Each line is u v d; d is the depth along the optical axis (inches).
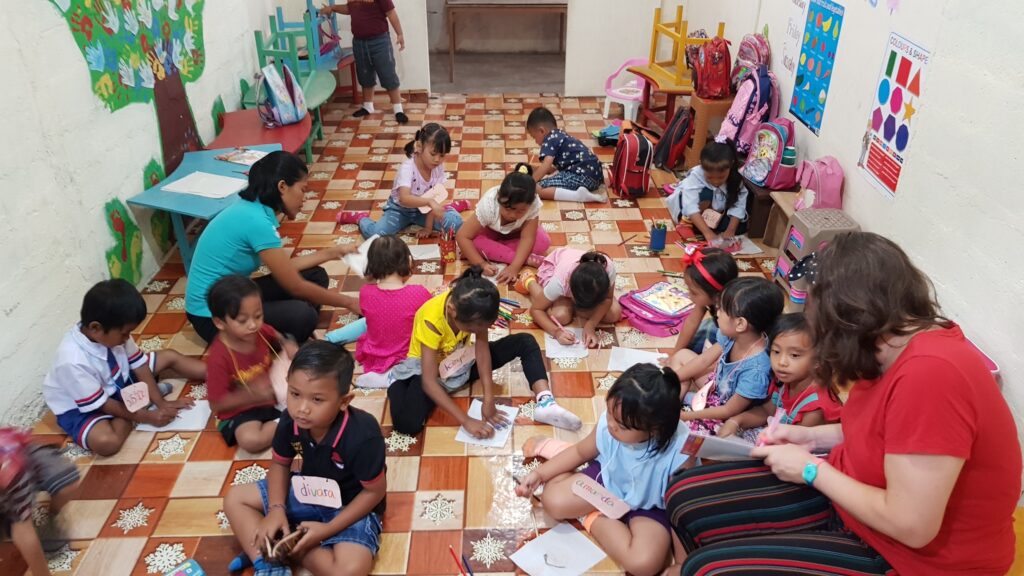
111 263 124.3
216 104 175.0
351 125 219.1
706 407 96.8
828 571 59.7
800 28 150.7
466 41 303.3
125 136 129.0
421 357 95.8
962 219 93.3
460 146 202.2
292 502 80.7
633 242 150.9
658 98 233.8
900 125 110.8
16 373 99.4
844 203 132.5
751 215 152.4
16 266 99.0
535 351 105.7
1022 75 81.6
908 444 51.3
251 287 91.4
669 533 79.4
